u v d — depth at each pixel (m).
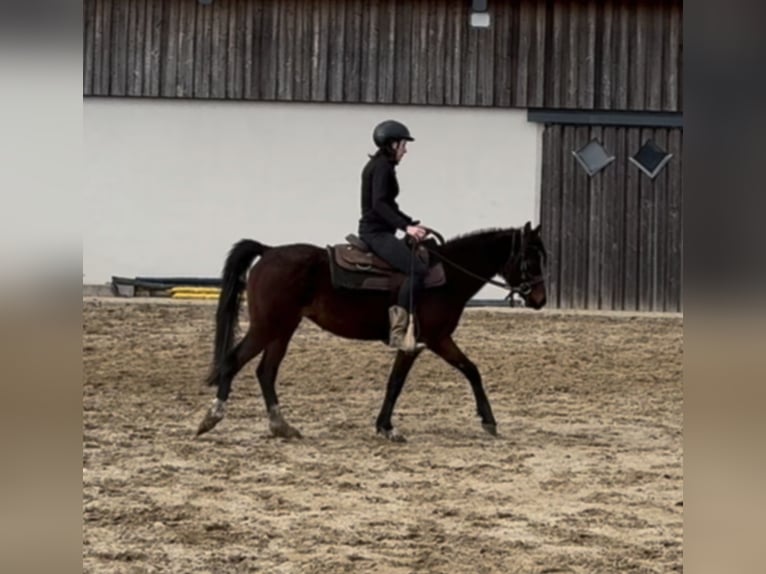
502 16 22.97
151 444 10.92
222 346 10.98
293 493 9.08
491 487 9.44
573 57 22.98
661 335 19.77
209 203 22.97
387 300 10.95
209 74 22.92
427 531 8.02
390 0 22.92
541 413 13.24
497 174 23.03
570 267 23.03
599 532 8.07
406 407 13.40
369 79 22.94
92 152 22.89
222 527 8.00
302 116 22.98
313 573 6.93
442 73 22.92
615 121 22.98
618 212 23.05
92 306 20.91
